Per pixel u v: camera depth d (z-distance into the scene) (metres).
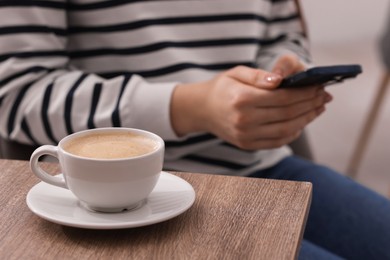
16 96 1.07
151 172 0.65
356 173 2.54
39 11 1.09
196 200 0.70
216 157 1.19
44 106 1.05
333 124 3.00
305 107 1.04
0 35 1.06
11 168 0.77
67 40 1.20
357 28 4.34
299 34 1.45
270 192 0.72
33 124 1.06
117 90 1.06
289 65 1.14
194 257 0.58
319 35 4.24
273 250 0.59
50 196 0.69
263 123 1.02
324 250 1.03
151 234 0.62
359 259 1.09
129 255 0.58
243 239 0.61
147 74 1.17
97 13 1.17
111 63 1.20
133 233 0.62
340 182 1.19
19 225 0.63
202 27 1.21
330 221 1.13
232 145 1.19
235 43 1.23
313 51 3.99
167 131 1.04
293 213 0.67
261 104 0.99
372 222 1.11
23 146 1.09
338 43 4.13
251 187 0.74
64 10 1.14
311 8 4.57
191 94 1.03
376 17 4.48
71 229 0.63
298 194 0.72
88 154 0.65
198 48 1.21
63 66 1.16
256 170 1.23
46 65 1.11
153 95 1.04
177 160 1.16
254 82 1.00
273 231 0.63
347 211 1.13
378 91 2.46
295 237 0.62
